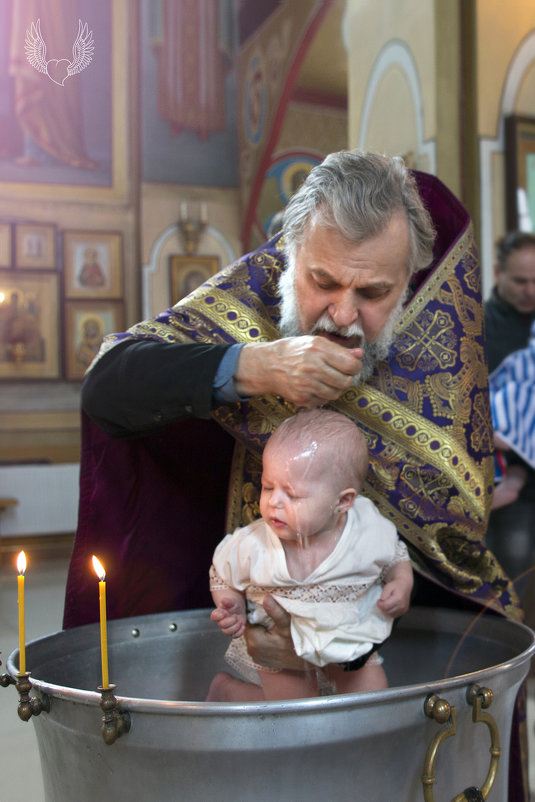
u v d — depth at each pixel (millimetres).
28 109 7020
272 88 6910
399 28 4047
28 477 6707
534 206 3830
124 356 1298
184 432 1575
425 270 1537
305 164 7453
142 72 7312
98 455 1544
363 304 1214
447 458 1423
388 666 1455
